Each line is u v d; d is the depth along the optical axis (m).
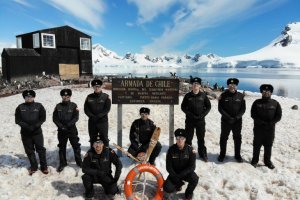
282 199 6.62
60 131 7.69
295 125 13.66
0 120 14.03
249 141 11.05
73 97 18.78
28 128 7.30
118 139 8.61
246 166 8.04
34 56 34.97
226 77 110.81
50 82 29.84
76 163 8.02
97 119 8.05
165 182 6.60
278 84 68.12
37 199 6.54
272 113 7.67
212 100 20.30
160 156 8.41
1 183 7.08
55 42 36.75
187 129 8.23
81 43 39.34
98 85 7.91
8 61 33.38
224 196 6.68
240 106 7.91
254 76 120.44
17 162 8.35
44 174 7.67
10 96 21.88
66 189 7.01
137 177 7.41
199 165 8.02
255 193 6.64
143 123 8.09
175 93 8.43
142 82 8.40
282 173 7.65
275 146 10.19
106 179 6.53
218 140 11.02
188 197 6.55
